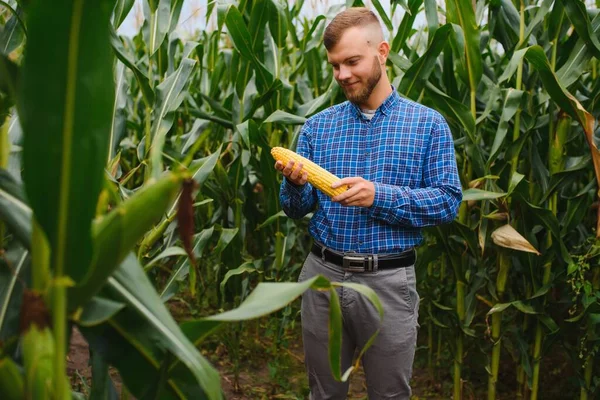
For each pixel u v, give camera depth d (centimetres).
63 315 98
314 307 257
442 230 337
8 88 103
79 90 89
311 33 437
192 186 99
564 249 329
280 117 340
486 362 354
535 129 338
